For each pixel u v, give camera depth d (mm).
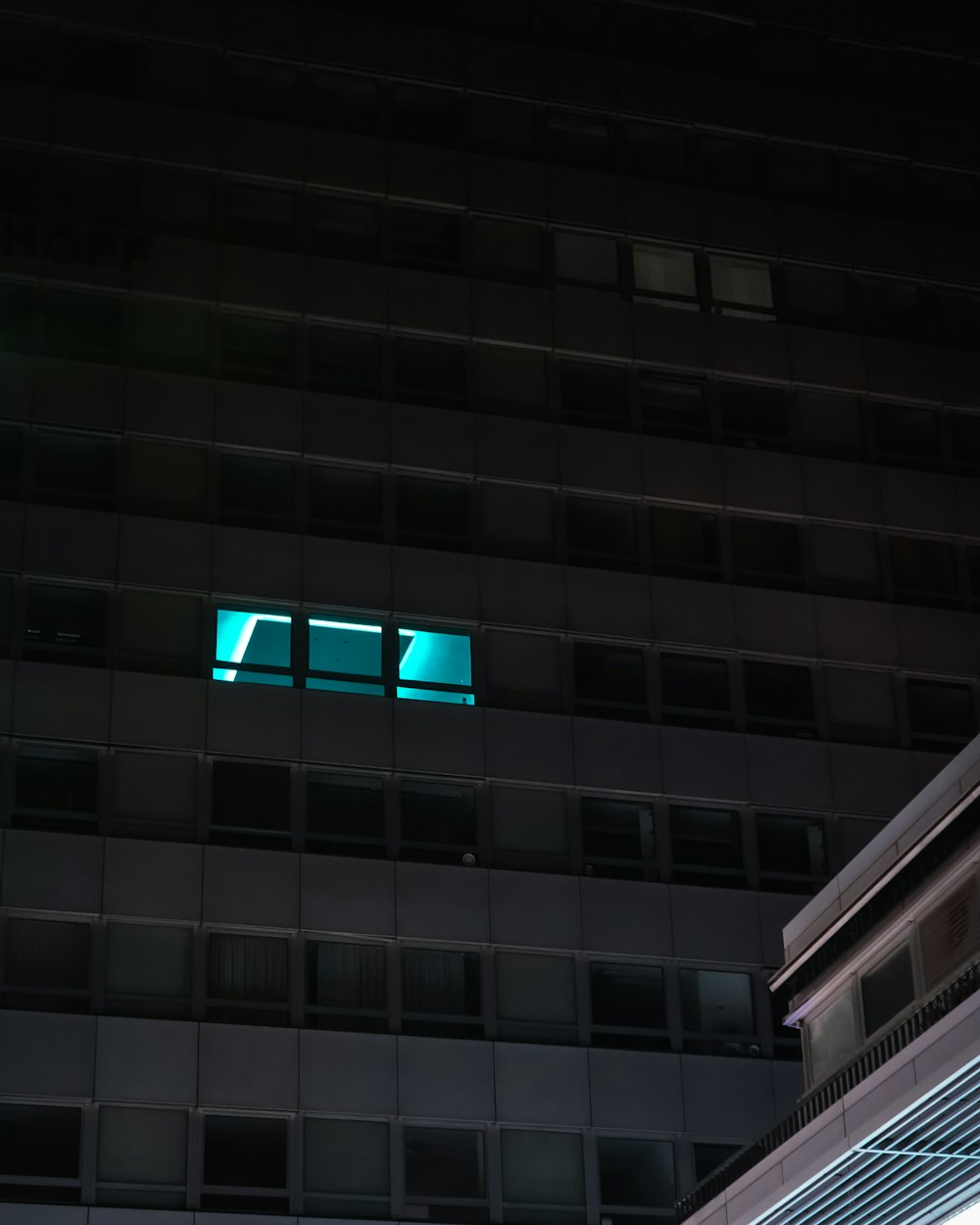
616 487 68625
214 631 62469
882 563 70625
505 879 61312
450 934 60156
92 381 64875
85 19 70500
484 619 65062
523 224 72312
